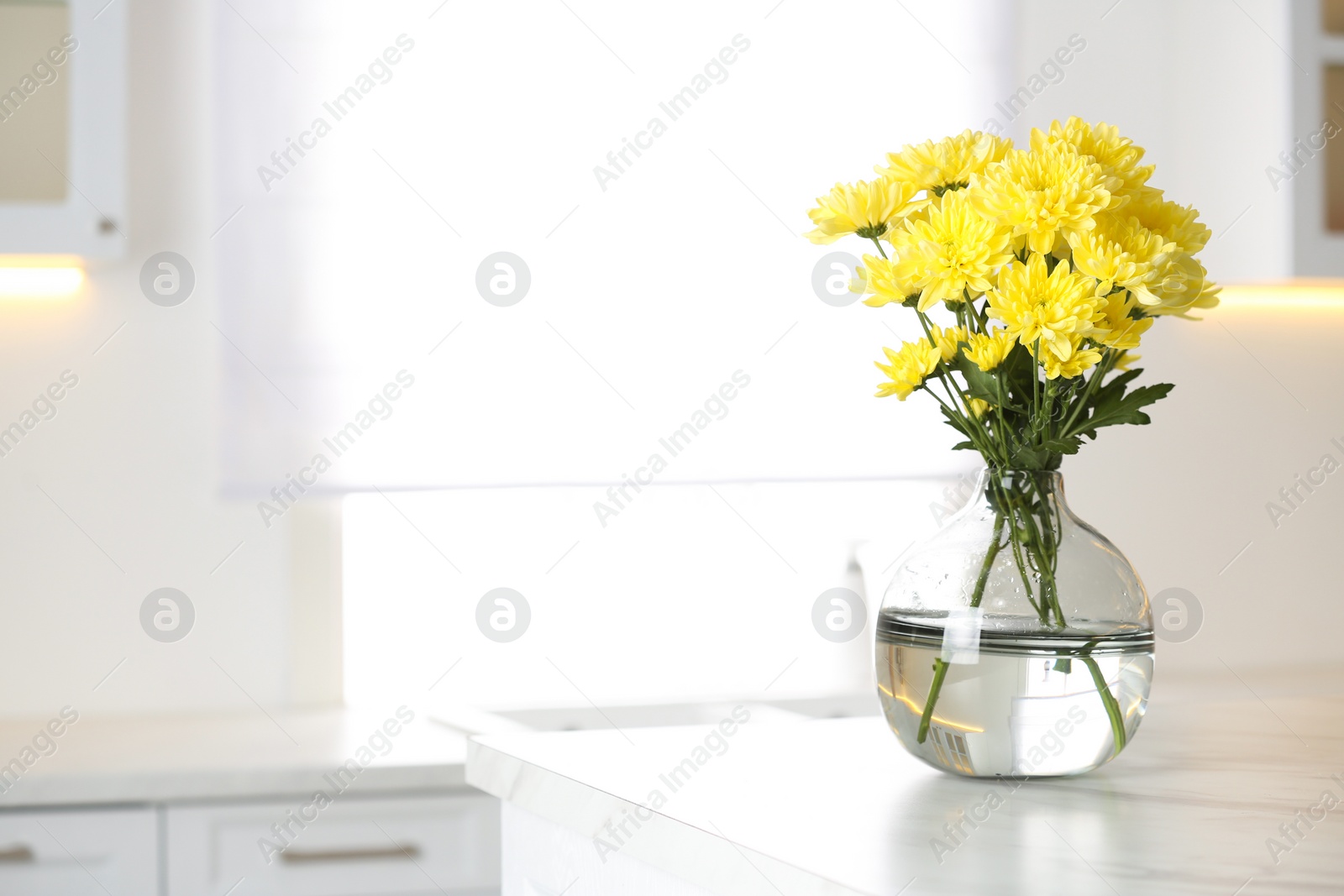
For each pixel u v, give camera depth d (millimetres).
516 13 2439
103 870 1803
